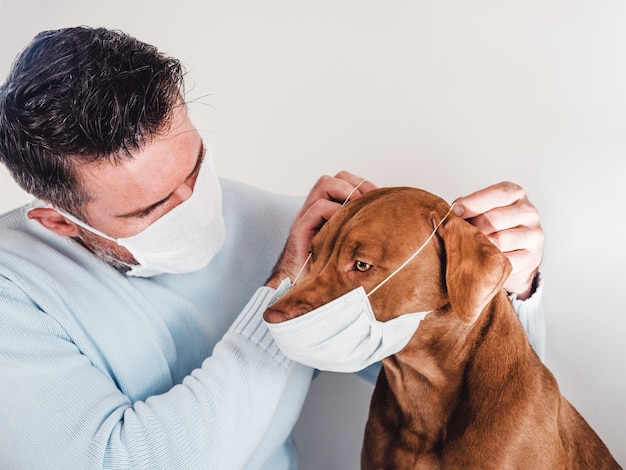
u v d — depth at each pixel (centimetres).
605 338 150
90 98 111
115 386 124
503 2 159
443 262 101
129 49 116
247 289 150
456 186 163
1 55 182
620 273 150
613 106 151
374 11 169
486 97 161
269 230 157
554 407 110
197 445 113
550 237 154
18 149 117
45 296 123
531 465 106
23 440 110
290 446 159
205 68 182
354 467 165
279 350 121
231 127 181
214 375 118
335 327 100
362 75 170
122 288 134
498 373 108
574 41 154
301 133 175
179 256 134
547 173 156
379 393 127
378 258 98
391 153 168
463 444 108
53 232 135
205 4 182
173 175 123
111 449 109
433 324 106
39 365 114
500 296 109
